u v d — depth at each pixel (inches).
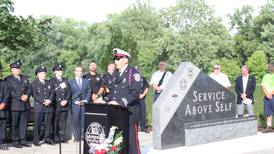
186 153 412.5
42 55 2191.2
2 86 412.2
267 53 2965.1
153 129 432.5
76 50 2573.8
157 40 2778.1
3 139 417.4
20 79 434.3
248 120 517.7
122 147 312.0
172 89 440.8
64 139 460.8
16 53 705.0
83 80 465.7
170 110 437.1
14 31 633.0
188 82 457.7
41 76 445.4
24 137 433.7
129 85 331.6
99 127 296.5
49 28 706.8
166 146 432.1
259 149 432.1
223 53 2933.1
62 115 455.8
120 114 308.8
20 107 427.8
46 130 448.1
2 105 411.2
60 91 453.7
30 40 658.8
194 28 2817.4
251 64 2716.5
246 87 540.1
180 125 447.5
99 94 466.0
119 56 336.2
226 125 489.4
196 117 466.9
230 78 2704.2
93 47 2501.2
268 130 544.7
